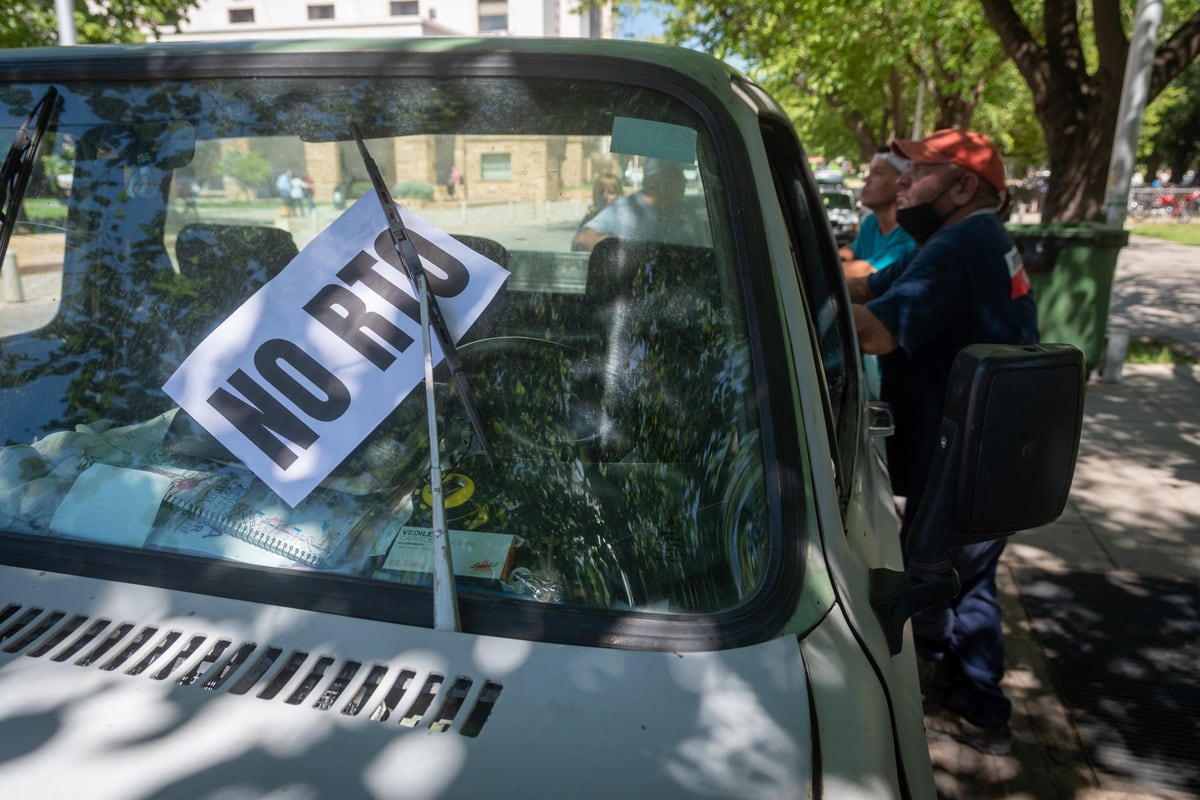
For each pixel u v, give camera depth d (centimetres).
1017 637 397
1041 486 132
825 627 127
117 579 139
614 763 110
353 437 152
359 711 117
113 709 117
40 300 178
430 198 172
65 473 158
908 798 121
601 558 137
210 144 182
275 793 106
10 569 142
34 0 745
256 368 160
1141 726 335
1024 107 2747
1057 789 303
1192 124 4297
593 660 122
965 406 131
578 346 158
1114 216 802
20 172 176
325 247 165
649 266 160
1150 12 756
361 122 171
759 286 150
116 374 169
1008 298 282
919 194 297
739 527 136
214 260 179
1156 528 509
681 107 162
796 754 111
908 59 1908
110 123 178
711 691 118
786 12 1408
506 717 115
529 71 167
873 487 202
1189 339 1045
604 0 1755
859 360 266
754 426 142
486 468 148
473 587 135
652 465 146
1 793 107
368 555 140
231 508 149
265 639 128
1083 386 135
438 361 154
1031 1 1652
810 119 2002
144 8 808
